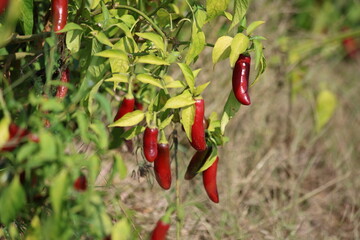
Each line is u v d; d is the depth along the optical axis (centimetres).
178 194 191
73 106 177
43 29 186
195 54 176
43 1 190
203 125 173
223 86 255
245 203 231
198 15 177
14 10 163
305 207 242
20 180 163
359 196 245
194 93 171
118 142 196
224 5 174
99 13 181
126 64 172
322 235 225
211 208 226
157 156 176
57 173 153
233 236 214
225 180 236
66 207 156
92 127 158
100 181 219
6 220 151
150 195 225
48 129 159
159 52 180
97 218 157
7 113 157
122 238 157
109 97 217
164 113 175
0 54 185
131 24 182
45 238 155
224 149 244
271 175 248
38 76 185
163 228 185
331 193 247
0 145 154
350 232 230
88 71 174
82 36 179
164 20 186
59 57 177
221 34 229
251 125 261
